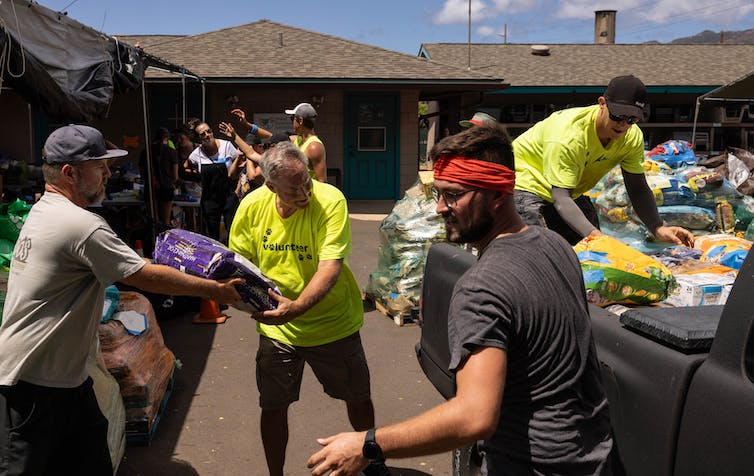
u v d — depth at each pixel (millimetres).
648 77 19219
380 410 4340
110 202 8469
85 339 2518
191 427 4047
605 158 3902
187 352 5453
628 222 5566
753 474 1550
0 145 14250
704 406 1715
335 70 14156
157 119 14484
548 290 1686
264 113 14461
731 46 22547
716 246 4012
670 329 1872
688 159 7703
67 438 2645
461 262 2799
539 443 1681
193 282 2523
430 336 3061
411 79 13828
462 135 1735
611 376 2047
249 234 3123
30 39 4449
